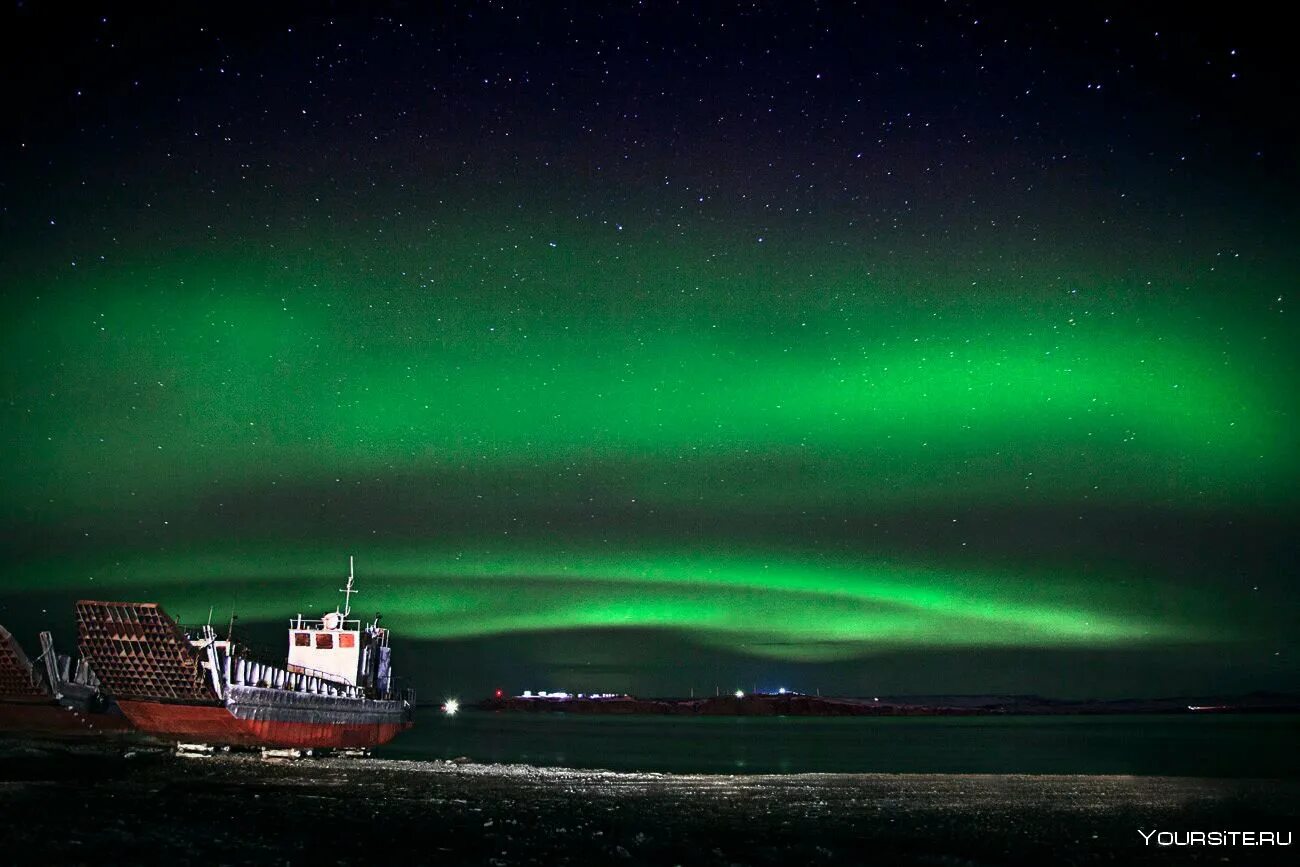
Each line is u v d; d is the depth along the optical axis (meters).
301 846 27.09
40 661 61.31
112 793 35.09
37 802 31.84
